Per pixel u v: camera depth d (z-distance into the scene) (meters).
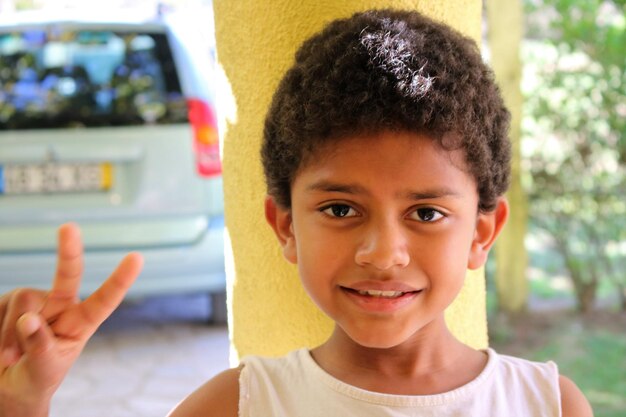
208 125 4.39
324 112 1.32
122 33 4.67
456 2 1.75
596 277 5.28
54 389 1.26
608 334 4.79
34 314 1.19
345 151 1.30
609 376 4.12
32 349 1.20
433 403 1.41
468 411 1.42
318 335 1.77
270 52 1.73
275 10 1.71
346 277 1.35
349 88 1.31
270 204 1.54
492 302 5.48
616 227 5.30
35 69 4.54
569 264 5.32
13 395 1.24
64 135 4.31
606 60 5.27
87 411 3.86
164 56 4.55
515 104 5.05
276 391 1.47
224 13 1.80
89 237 4.28
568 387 1.51
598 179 5.33
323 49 1.39
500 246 5.26
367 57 1.33
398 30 1.37
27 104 4.39
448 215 1.34
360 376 1.45
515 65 5.02
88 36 4.64
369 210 1.32
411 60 1.32
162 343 4.93
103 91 4.44
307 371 1.47
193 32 4.70
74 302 1.24
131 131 4.33
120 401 3.98
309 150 1.35
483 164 1.38
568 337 4.76
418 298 1.36
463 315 1.79
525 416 1.44
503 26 4.99
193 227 4.37
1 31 4.68
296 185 1.40
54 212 4.29
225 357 4.65
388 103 1.29
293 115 1.38
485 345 1.86
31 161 4.29
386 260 1.29
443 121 1.30
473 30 1.80
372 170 1.29
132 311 5.69
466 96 1.34
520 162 5.14
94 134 4.31
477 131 1.36
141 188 4.33
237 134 1.80
